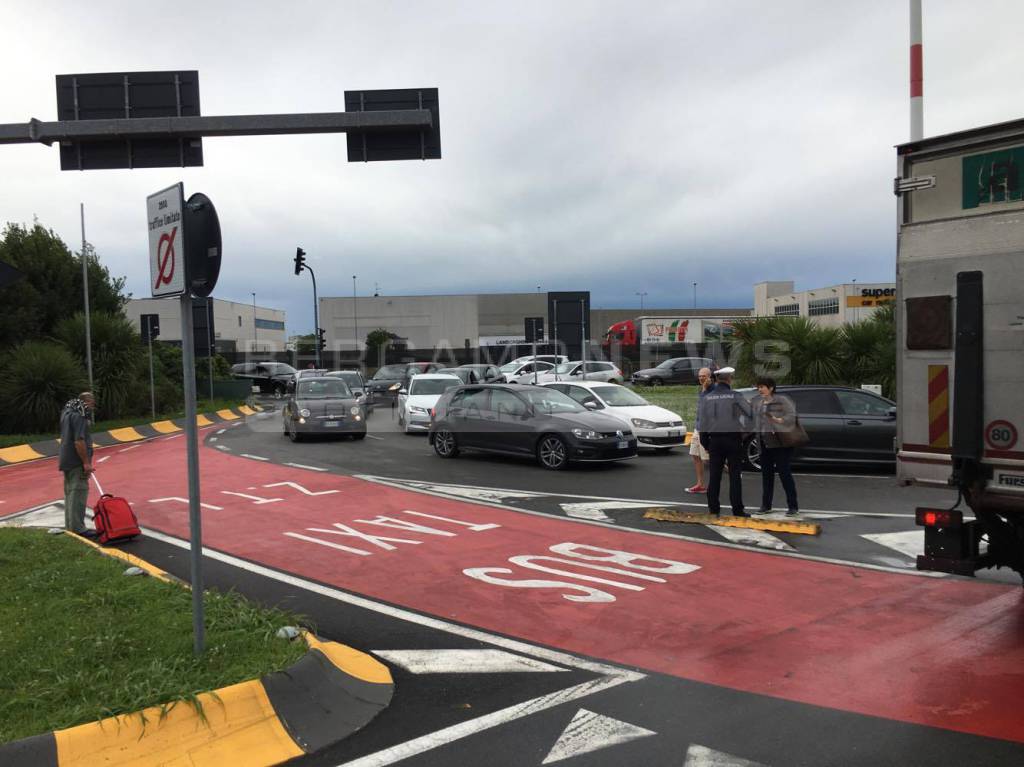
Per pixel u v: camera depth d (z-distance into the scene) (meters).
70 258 28.31
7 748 3.55
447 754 3.97
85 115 10.59
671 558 7.91
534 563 7.80
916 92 13.59
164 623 5.42
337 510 10.70
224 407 32.12
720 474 9.77
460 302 55.00
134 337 26.70
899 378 5.41
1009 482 4.90
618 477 13.45
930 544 5.36
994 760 3.83
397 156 10.77
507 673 5.04
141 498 11.90
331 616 6.20
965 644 5.41
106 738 3.75
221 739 3.94
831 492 11.71
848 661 5.16
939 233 5.20
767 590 6.79
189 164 10.76
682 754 3.95
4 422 21.80
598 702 4.58
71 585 6.45
